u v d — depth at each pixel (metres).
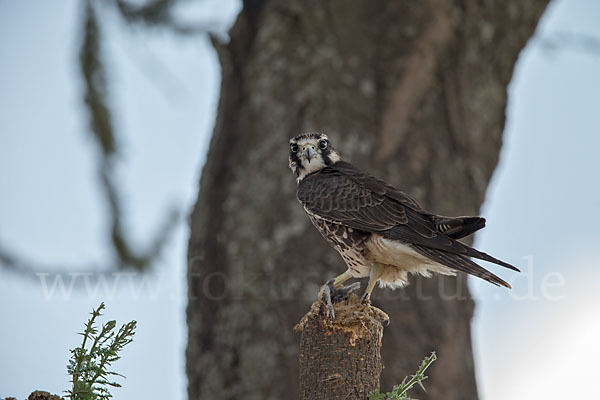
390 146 12.67
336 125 12.54
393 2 13.31
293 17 13.19
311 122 12.52
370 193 9.98
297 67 12.88
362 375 6.43
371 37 13.20
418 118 12.97
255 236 12.09
